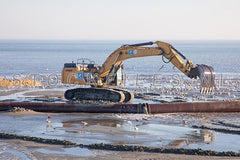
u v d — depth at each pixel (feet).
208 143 79.97
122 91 137.90
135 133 88.07
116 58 134.92
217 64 431.02
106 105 117.91
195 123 101.14
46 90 177.47
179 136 85.76
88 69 144.56
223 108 118.62
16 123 98.89
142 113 116.98
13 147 75.97
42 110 118.11
